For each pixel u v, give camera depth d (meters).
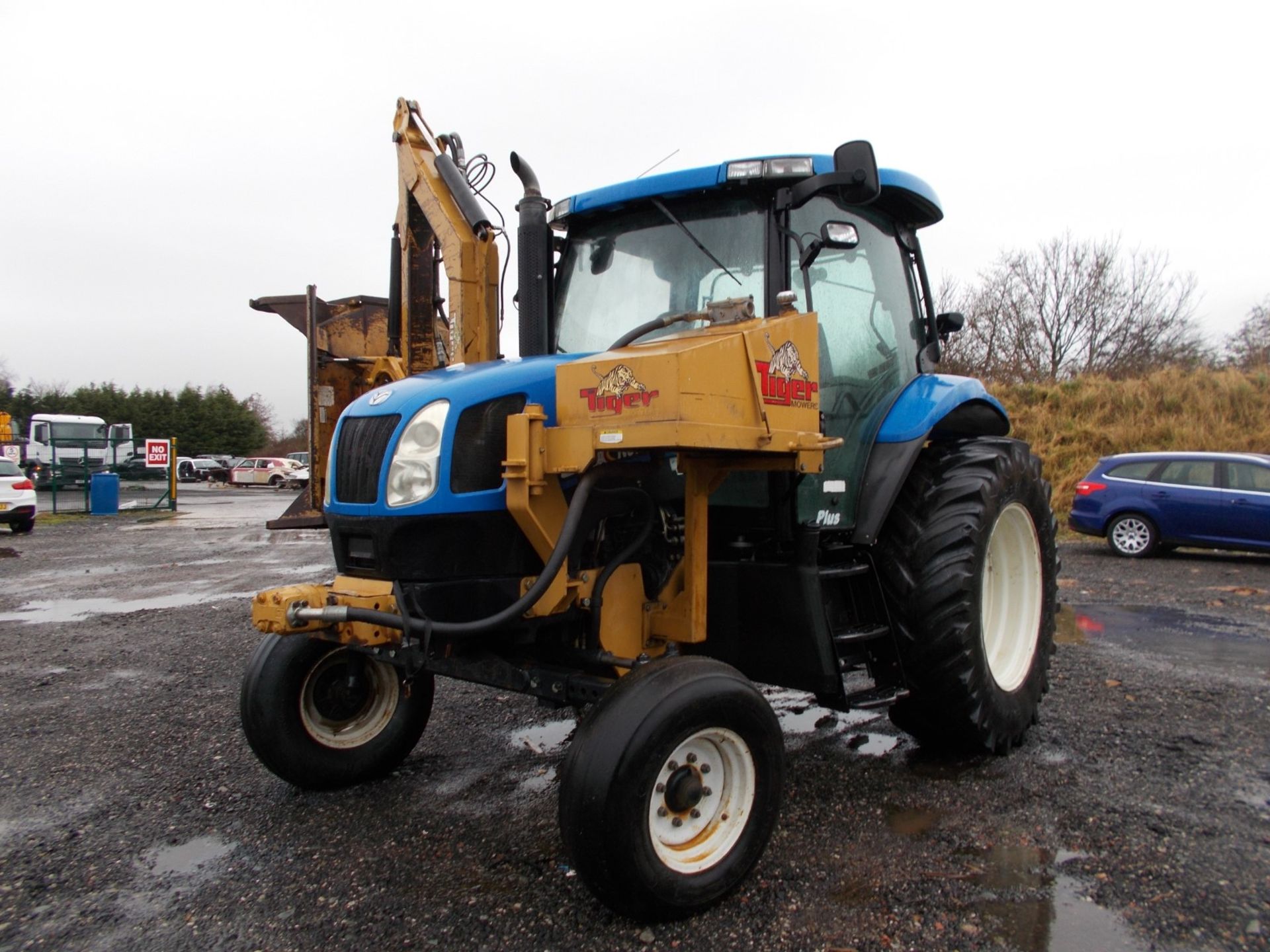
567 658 3.08
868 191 3.05
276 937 2.46
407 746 3.75
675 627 3.13
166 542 14.49
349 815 3.31
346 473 3.08
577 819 2.40
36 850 3.04
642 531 3.13
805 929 2.46
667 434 2.45
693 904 2.50
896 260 4.25
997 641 4.10
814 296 3.59
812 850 2.94
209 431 64.81
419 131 4.31
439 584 2.87
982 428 4.64
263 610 2.96
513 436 2.78
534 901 2.64
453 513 2.83
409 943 2.42
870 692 3.51
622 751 2.41
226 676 5.49
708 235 3.57
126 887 2.77
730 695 2.64
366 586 2.95
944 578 3.53
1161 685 4.88
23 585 9.63
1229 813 3.19
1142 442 14.48
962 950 2.34
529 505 2.80
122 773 3.79
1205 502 10.27
